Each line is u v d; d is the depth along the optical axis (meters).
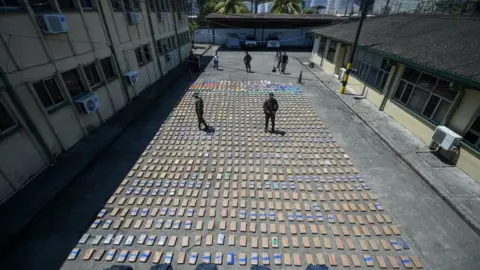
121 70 11.98
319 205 6.51
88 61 9.48
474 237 5.59
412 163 7.91
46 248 5.29
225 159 8.41
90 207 6.38
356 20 21.17
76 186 7.09
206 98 14.08
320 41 21.84
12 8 6.39
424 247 5.37
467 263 5.03
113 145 9.21
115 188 7.07
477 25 10.04
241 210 6.32
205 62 23.92
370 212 6.27
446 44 8.92
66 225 5.84
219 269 4.92
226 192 6.89
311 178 7.50
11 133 6.36
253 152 8.82
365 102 13.12
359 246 5.41
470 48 7.98
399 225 5.89
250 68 20.95
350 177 7.52
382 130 10.07
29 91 6.84
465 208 6.17
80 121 9.09
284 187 7.10
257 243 5.44
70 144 8.59
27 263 4.98
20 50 6.56
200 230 5.75
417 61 8.25
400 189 7.02
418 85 9.54
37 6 7.23
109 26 10.90
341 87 14.36
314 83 16.98
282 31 33.12
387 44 11.12
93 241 5.44
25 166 6.82
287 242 5.46
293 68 21.78
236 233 5.69
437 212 6.24
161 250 5.28
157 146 9.20
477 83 6.08
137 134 10.05
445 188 6.82
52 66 7.66
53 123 7.75
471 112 7.20
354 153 8.77
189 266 4.97
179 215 6.16
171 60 20.06
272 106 9.41
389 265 5.02
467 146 7.21
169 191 6.97
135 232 5.70
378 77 12.47
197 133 10.16
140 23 14.18
